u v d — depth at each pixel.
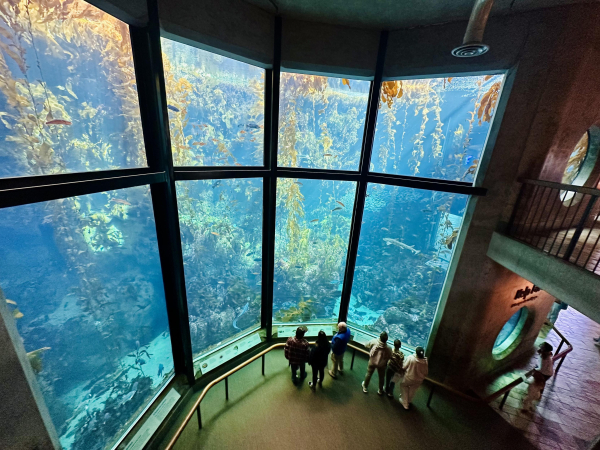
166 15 2.99
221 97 4.02
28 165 2.19
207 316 4.95
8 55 2.00
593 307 2.87
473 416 4.73
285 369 5.30
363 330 6.42
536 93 3.90
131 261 3.33
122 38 2.84
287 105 4.66
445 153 4.71
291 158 4.98
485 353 5.65
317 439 4.02
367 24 4.24
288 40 4.22
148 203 3.48
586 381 6.10
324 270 5.99
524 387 5.78
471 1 3.53
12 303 2.17
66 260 2.54
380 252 5.65
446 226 4.98
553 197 4.56
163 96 3.21
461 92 4.41
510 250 4.18
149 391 3.93
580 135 4.30
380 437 4.14
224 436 3.96
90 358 2.91
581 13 3.52
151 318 3.81
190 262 4.30
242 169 4.50
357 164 5.23
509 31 3.87
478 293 4.91
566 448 4.39
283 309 6.26
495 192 4.40
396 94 4.69
